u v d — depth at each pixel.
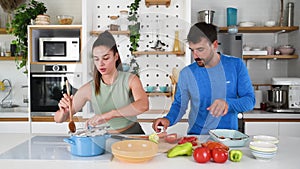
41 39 2.82
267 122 2.72
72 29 2.88
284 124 2.72
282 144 1.29
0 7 3.31
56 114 1.11
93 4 3.13
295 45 3.15
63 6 3.37
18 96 3.39
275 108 2.89
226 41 2.93
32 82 2.84
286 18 3.31
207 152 1.00
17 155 1.09
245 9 3.39
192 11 3.40
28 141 1.32
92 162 1.00
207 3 3.39
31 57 2.83
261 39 3.37
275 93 2.87
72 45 2.82
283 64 3.38
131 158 0.97
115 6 3.15
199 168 0.95
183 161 1.02
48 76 2.81
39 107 2.84
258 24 3.38
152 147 1.02
